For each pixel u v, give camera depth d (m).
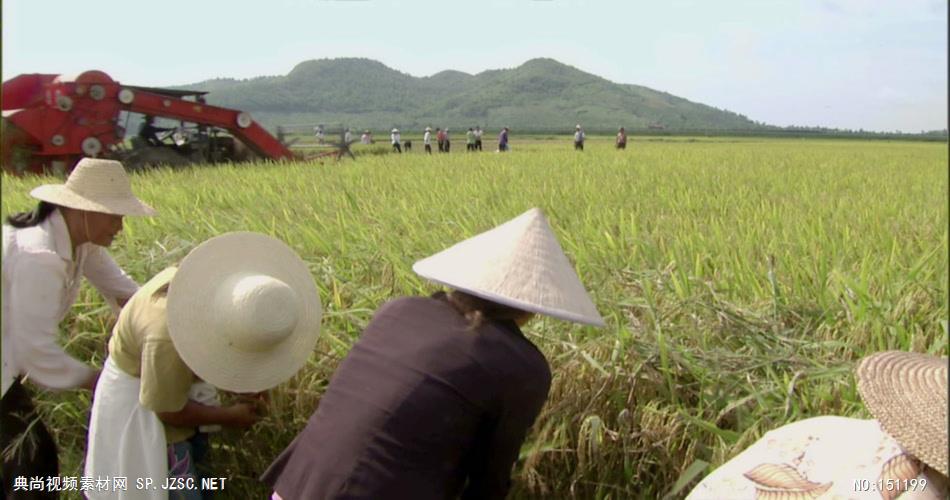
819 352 2.96
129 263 4.38
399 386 2.05
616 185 9.45
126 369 2.70
